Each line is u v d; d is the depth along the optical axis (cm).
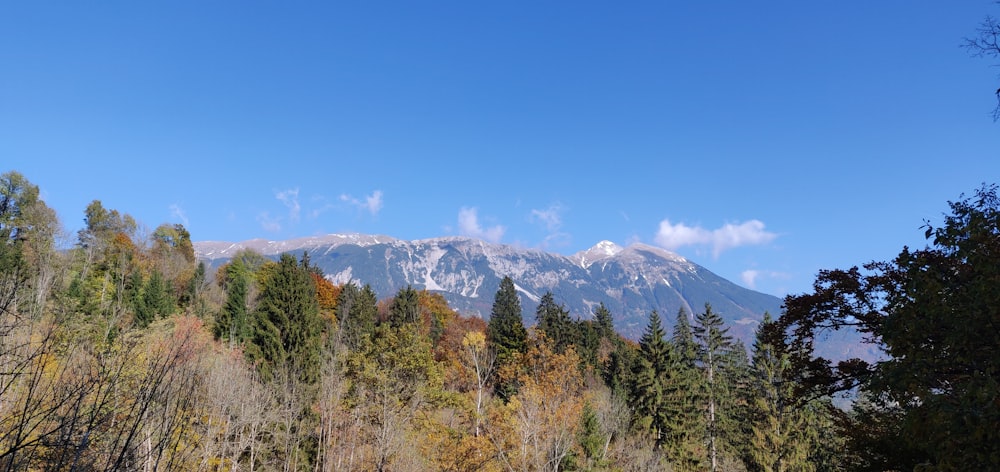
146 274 5903
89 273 4703
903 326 890
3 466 489
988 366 754
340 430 2678
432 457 2791
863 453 1198
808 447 3419
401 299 6775
